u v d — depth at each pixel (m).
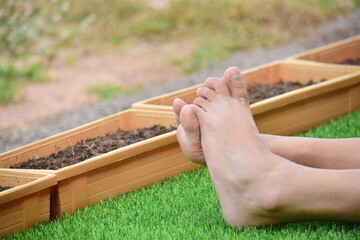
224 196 2.90
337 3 14.42
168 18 12.22
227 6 12.63
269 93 5.34
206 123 3.01
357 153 3.03
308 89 4.66
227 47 11.16
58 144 4.24
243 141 2.87
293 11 13.04
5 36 9.32
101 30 11.73
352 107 5.02
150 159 3.80
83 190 3.51
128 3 12.55
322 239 2.70
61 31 11.48
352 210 2.61
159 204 3.41
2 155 3.99
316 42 11.36
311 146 3.05
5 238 3.14
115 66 10.08
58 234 3.10
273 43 11.55
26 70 9.47
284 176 2.68
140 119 4.68
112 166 3.62
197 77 9.22
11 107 8.12
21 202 3.24
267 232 2.81
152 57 10.56
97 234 3.02
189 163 4.02
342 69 5.52
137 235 2.95
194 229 2.94
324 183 2.63
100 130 4.52
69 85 9.05
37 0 11.50
